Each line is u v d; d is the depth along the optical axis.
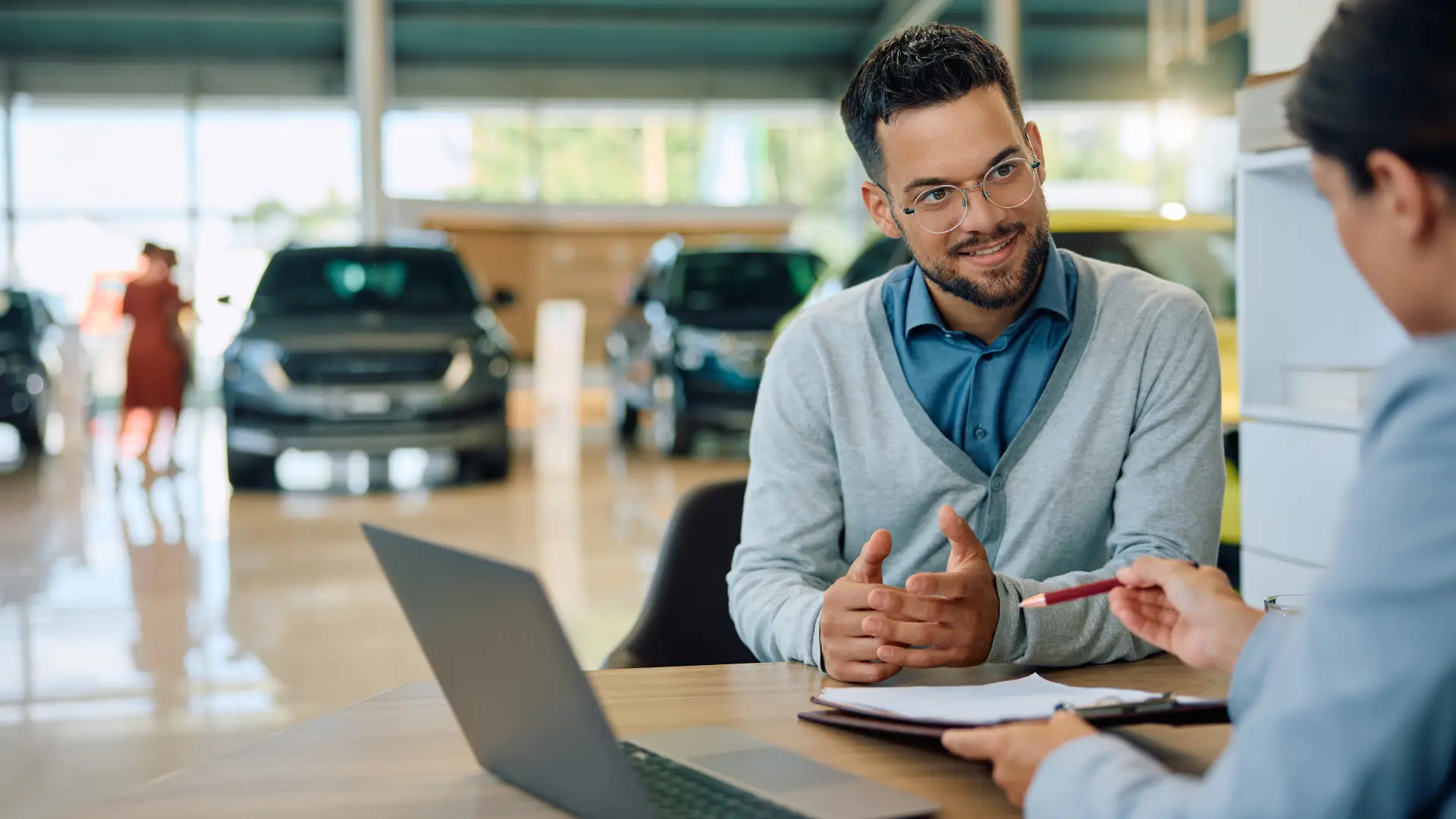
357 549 5.62
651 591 1.78
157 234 16.36
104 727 3.18
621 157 17.31
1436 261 0.65
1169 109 9.51
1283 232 2.41
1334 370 2.26
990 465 1.59
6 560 5.49
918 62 1.41
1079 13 15.07
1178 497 1.53
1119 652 1.34
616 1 15.48
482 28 15.95
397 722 1.14
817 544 1.59
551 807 0.92
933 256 1.46
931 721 1.01
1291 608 1.10
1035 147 1.51
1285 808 0.64
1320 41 0.68
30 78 15.84
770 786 0.92
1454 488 0.61
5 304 10.26
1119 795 0.74
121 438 9.00
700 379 8.62
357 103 11.83
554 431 8.51
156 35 15.63
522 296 15.28
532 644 0.83
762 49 16.84
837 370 1.61
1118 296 1.60
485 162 17.09
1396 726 0.61
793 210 15.68
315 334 7.25
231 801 0.94
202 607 4.54
